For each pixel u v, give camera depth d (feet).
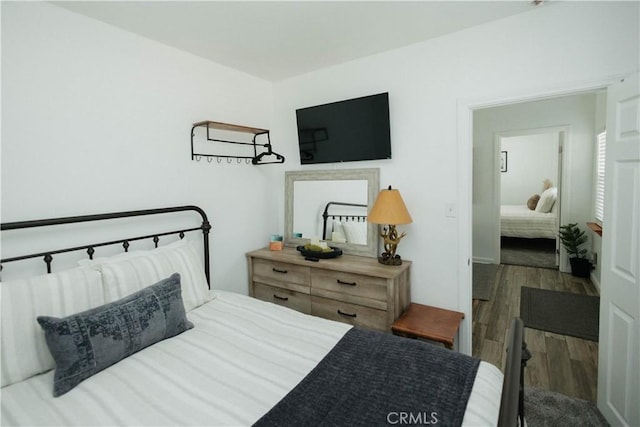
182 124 7.84
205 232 8.12
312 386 4.06
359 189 8.94
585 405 6.59
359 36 7.41
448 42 7.45
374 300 7.51
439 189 7.87
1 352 4.16
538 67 6.53
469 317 7.83
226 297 7.07
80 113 6.04
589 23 6.03
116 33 6.56
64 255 5.86
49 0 5.52
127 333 4.71
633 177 5.26
